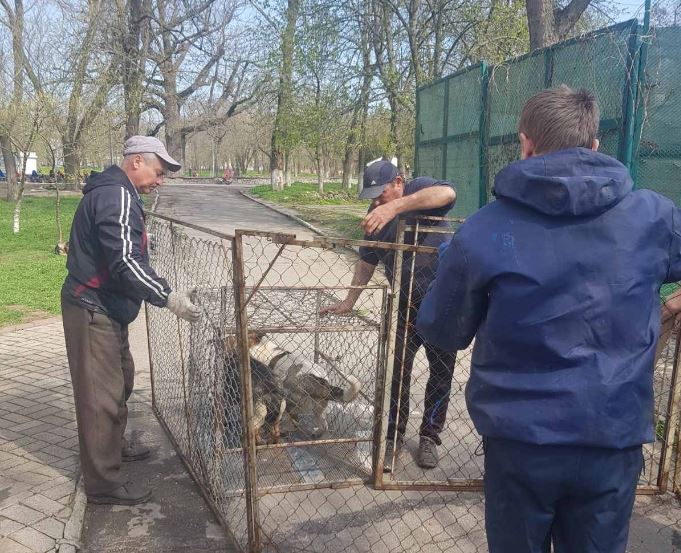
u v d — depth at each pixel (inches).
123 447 140.9
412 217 130.2
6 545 107.2
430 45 668.1
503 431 64.5
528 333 63.7
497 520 68.9
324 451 144.1
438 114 433.1
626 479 65.3
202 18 1182.3
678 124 250.2
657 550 112.5
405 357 136.6
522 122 70.7
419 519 120.8
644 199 66.1
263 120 1261.1
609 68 250.7
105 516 120.3
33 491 125.3
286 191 1327.5
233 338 113.3
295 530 116.0
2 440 148.3
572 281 62.9
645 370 63.9
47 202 928.3
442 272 69.1
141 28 1113.4
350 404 161.6
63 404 171.5
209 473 122.9
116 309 119.3
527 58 309.3
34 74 627.8
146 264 116.0
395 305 119.5
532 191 63.7
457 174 399.2
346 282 331.3
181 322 142.1
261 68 1045.2
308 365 140.8
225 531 115.7
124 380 135.3
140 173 124.3
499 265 64.2
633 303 63.5
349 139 872.3
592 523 65.8
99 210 113.0
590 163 63.9
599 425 61.6
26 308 285.6
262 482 129.9
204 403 126.9
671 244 66.8
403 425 141.6
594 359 62.5
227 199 1144.2
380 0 673.0
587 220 63.6
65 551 106.1
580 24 535.5
